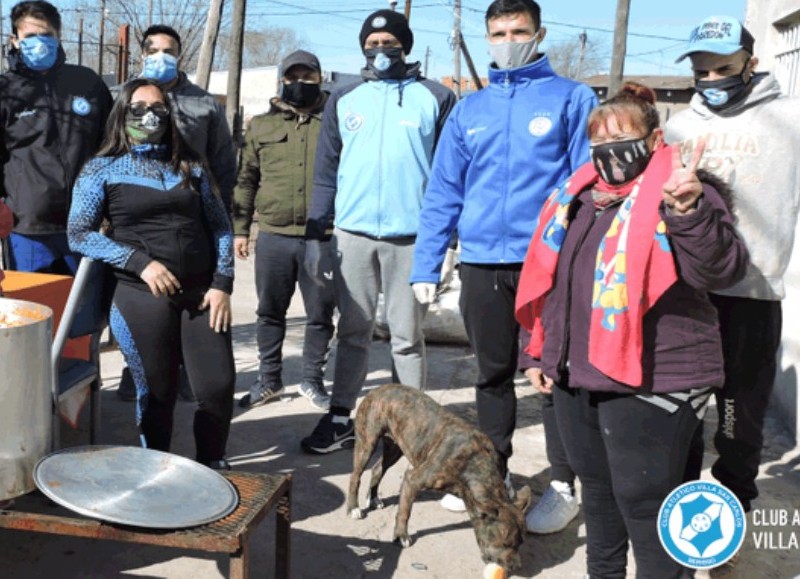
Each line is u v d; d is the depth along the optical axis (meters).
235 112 14.00
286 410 5.03
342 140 4.21
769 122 3.12
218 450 3.50
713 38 3.06
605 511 2.58
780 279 3.17
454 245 4.28
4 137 4.18
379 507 3.71
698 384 2.24
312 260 4.68
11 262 4.27
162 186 3.31
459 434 3.13
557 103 3.34
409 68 4.20
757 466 3.33
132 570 3.10
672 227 2.05
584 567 3.28
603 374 2.28
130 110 3.28
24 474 2.60
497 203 3.38
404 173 4.05
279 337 5.12
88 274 3.19
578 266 2.39
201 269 3.39
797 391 4.80
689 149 3.25
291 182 4.91
